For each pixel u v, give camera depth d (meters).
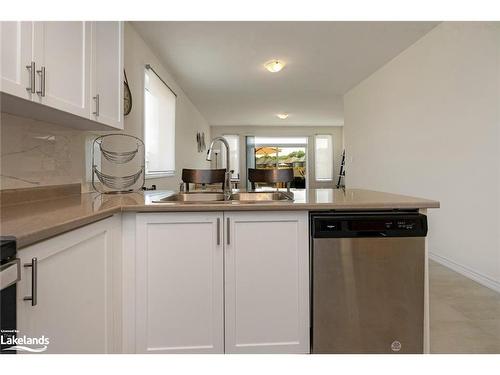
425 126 3.59
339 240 1.43
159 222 1.43
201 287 1.44
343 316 1.45
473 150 2.86
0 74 1.04
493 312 2.19
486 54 2.70
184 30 3.30
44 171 1.72
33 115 1.53
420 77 3.67
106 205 1.40
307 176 10.02
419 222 1.45
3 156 1.44
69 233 1.01
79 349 1.08
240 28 3.30
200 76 4.91
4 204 1.43
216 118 8.71
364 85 5.23
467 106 2.93
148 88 3.61
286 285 1.47
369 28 3.37
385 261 1.44
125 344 1.43
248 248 1.45
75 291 1.05
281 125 9.95
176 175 5.04
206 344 1.45
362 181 5.34
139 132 3.30
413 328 1.46
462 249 3.00
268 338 1.47
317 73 4.86
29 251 0.82
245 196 2.19
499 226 2.59
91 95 1.66
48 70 1.29
